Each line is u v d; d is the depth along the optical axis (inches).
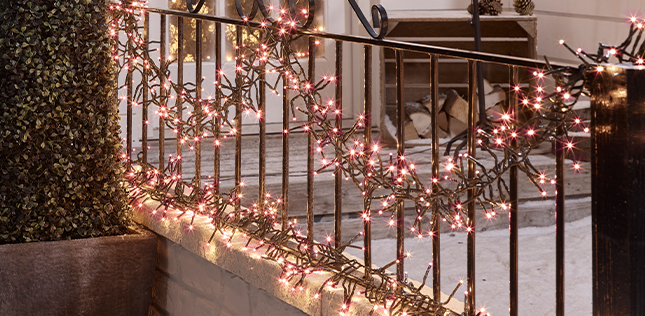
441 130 180.5
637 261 46.7
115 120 107.5
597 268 49.6
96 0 101.7
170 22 178.4
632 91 45.9
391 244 132.7
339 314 67.3
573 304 102.0
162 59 107.6
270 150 164.6
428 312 62.5
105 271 100.1
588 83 49.5
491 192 57.5
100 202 104.4
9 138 97.8
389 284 67.3
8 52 96.7
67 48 100.0
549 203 144.0
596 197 49.4
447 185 137.8
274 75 184.2
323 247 78.9
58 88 99.7
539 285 110.3
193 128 100.5
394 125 180.7
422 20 169.0
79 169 102.3
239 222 88.6
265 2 181.3
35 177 99.6
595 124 49.0
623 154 46.5
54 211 100.9
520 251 127.5
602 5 161.9
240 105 90.5
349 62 190.4
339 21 189.8
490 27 186.2
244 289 85.6
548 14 187.5
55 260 97.0
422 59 186.5
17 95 97.7
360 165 69.3
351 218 135.9
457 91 189.5
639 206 46.6
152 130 172.6
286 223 82.2
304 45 186.5
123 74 165.3
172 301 104.6
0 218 98.6
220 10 181.9
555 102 50.2
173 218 98.8
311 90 75.8
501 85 189.0
